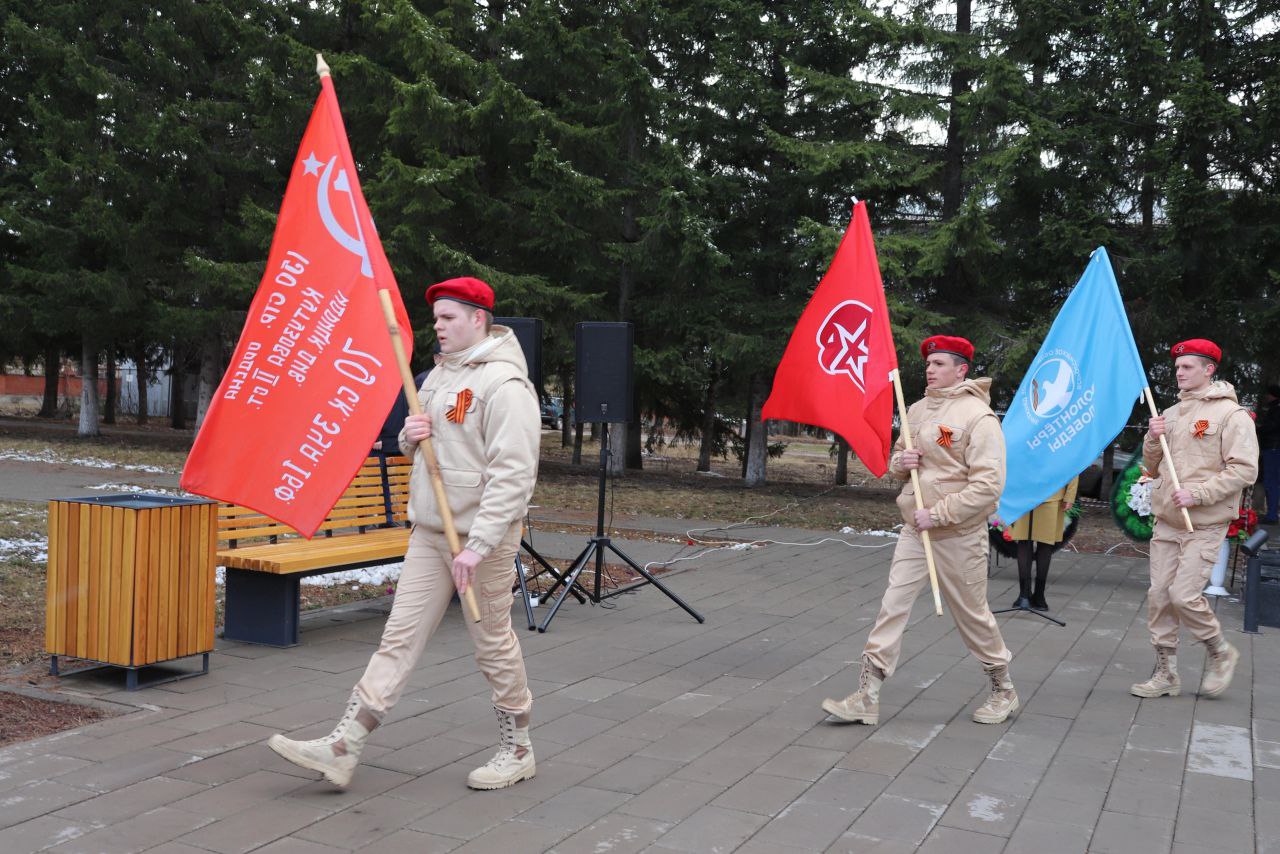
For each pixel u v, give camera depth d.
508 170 18.59
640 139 18.53
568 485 18.36
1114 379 7.52
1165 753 4.98
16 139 24.42
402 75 19.62
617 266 18.86
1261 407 16.62
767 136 16.77
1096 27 16.48
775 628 7.64
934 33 16.86
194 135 20.52
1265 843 3.91
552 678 6.05
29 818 3.75
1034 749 4.99
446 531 3.99
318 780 4.26
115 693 5.34
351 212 4.44
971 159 17.86
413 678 5.91
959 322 17.53
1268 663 6.99
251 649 6.42
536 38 17.95
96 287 21.45
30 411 41.16
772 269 18.42
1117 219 17.28
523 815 3.98
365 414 4.37
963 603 5.27
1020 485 7.84
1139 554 12.56
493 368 4.09
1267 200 14.89
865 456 5.79
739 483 20.56
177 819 3.81
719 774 4.51
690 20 18.61
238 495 4.42
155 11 22.05
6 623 6.59
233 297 20.97
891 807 4.18
